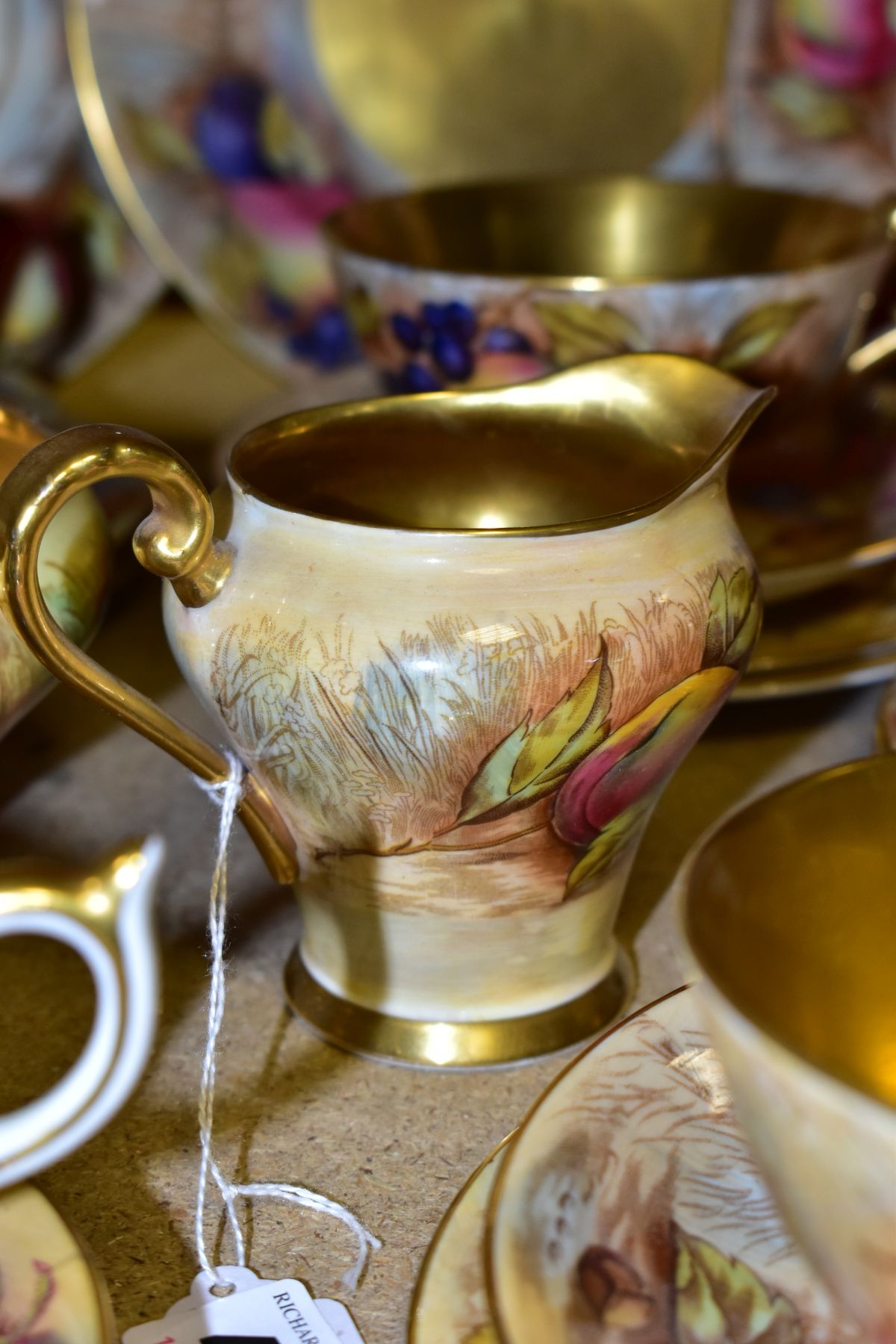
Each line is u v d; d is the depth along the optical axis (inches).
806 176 18.7
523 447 11.7
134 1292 9.9
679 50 17.9
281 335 18.8
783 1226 9.5
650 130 18.3
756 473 15.1
